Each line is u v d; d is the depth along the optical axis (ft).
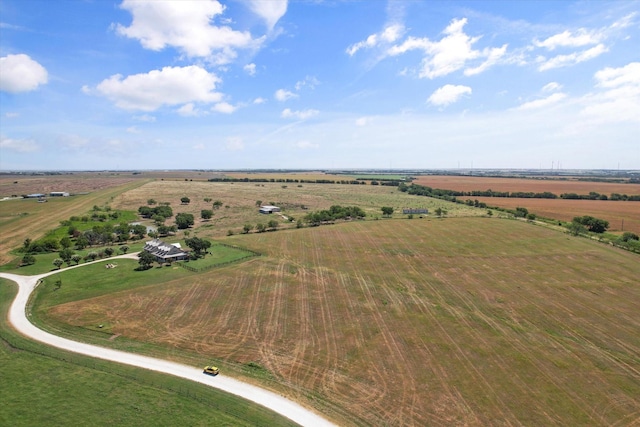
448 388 153.79
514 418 136.15
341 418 137.80
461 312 224.74
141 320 219.20
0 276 301.22
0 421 135.44
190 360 177.37
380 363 172.55
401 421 135.44
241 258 338.54
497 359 174.60
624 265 303.89
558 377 160.25
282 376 163.84
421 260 328.90
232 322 215.10
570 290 254.68
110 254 361.51
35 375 165.27
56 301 247.70
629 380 157.69
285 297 249.96
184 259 336.29
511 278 279.69
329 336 198.29
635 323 207.41
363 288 265.13
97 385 158.10
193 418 138.41
